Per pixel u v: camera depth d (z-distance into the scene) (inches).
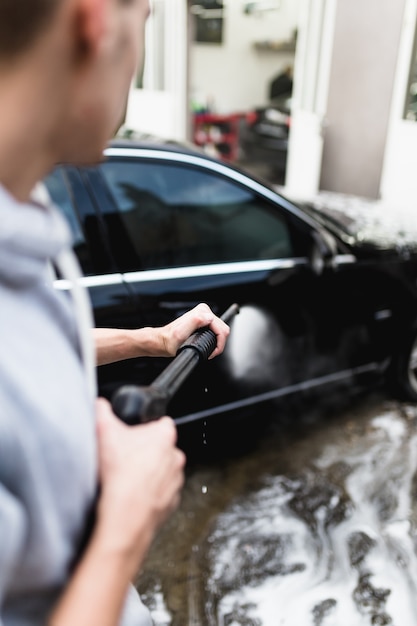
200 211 101.5
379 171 249.1
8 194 18.3
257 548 86.7
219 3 437.1
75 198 89.2
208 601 77.4
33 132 18.9
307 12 262.2
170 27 317.1
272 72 474.3
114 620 19.8
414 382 128.3
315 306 111.4
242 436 114.3
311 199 151.3
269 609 76.2
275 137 388.8
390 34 231.0
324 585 80.0
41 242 19.1
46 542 19.0
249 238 105.0
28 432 17.9
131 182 95.4
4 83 18.0
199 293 96.6
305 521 92.7
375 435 116.6
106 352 39.9
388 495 99.0
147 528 21.4
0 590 17.8
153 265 94.3
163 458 22.4
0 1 16.9
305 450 111.0
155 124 347.6
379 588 79.5
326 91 260.2
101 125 20.5
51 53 18.0
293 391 114.6
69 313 22.3
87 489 20.4
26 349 18.9
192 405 98.7
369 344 122.8
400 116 236.7
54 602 20.4
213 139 399.5
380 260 119.4
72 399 20.0
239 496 98.2
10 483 17.9
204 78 459.2
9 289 19.1
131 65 20.7
